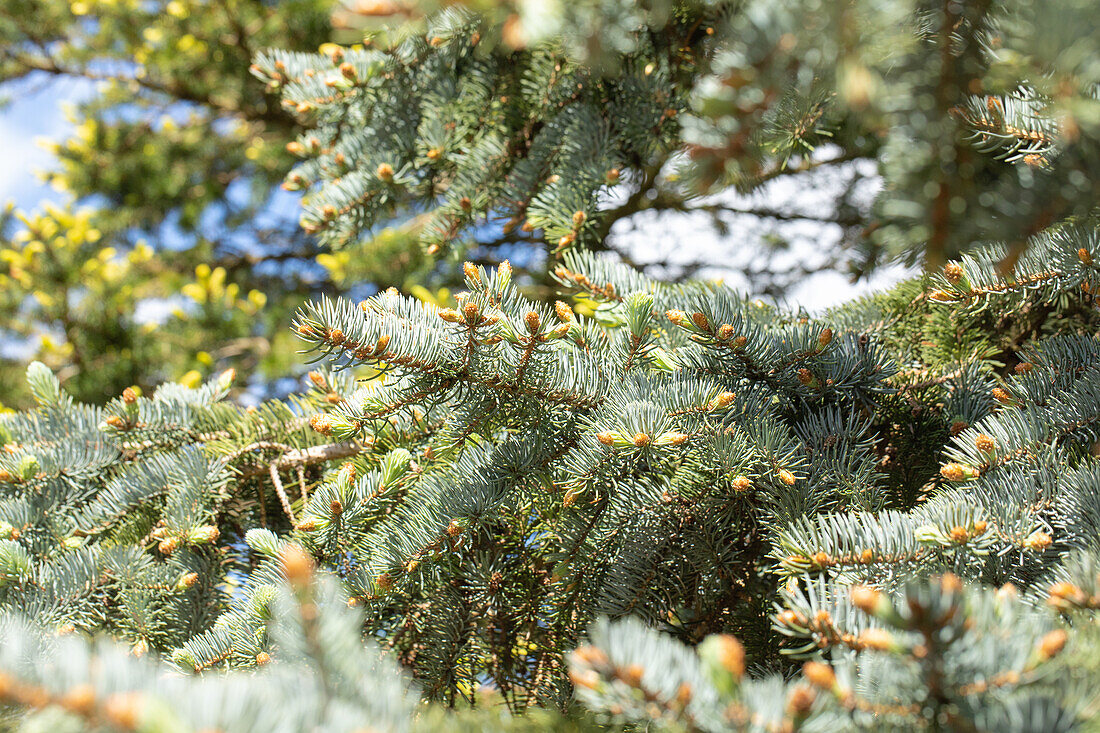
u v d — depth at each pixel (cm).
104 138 541
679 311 170
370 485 174
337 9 131
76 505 187
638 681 132
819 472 167
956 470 161
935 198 141
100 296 458
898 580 156
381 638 175
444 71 207
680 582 170
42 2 501
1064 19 128
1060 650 139
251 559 187
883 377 173
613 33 141
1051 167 142
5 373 451
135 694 107
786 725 132
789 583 157
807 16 134
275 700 125
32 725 109
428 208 217
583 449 170
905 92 141
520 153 212
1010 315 186
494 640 178
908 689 141
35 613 172
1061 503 158
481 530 174
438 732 142
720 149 140
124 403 188
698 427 167
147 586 177
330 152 213
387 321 166
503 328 166
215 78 509
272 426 191
